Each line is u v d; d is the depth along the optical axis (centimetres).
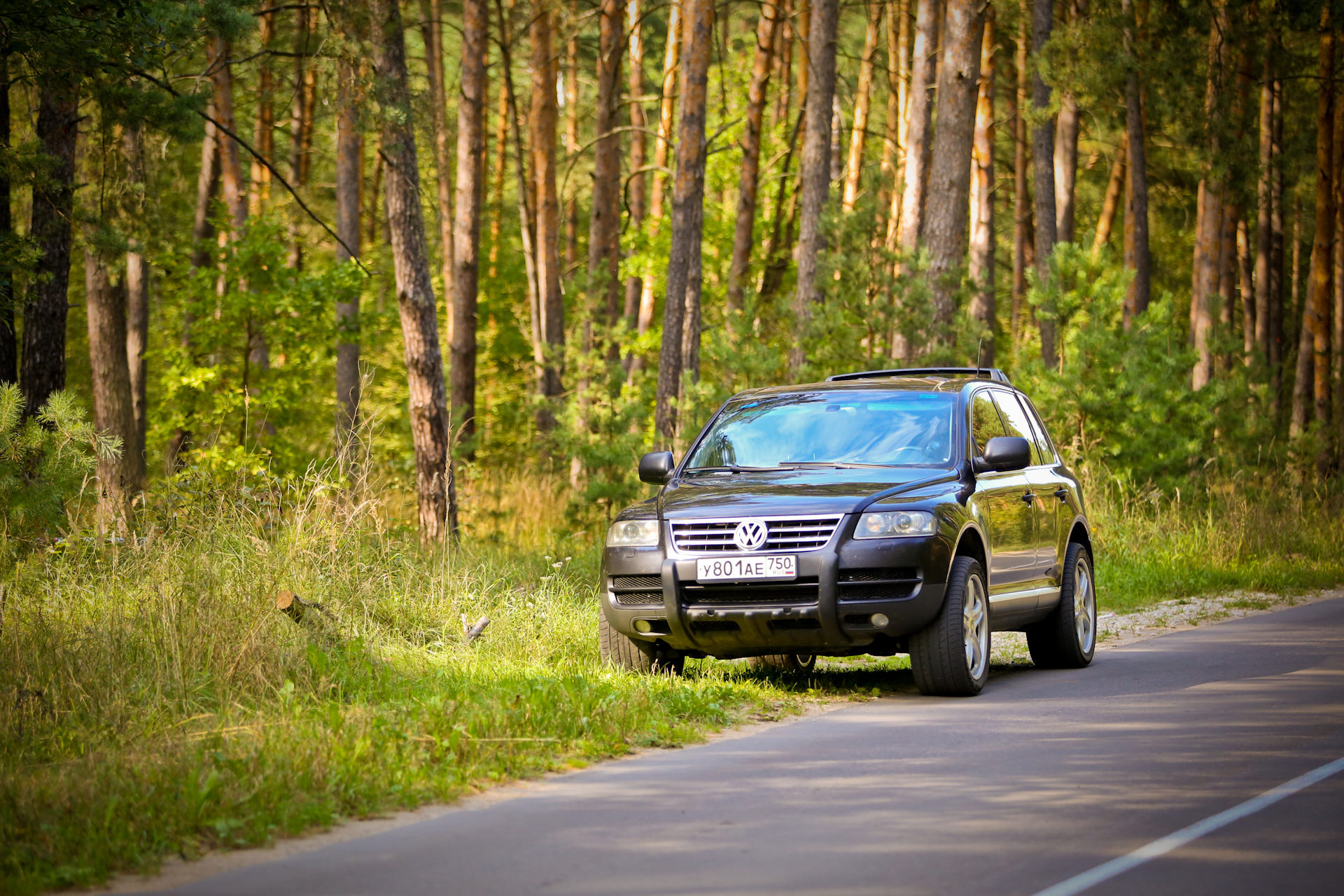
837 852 1037
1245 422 4775
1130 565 3562
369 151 8069
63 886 968
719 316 6212
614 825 1128
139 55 2384
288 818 1118
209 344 4391
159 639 1752
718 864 1007
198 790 1142
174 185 4462
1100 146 8862
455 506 3544
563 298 7106
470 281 5659
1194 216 7762
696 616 1750
